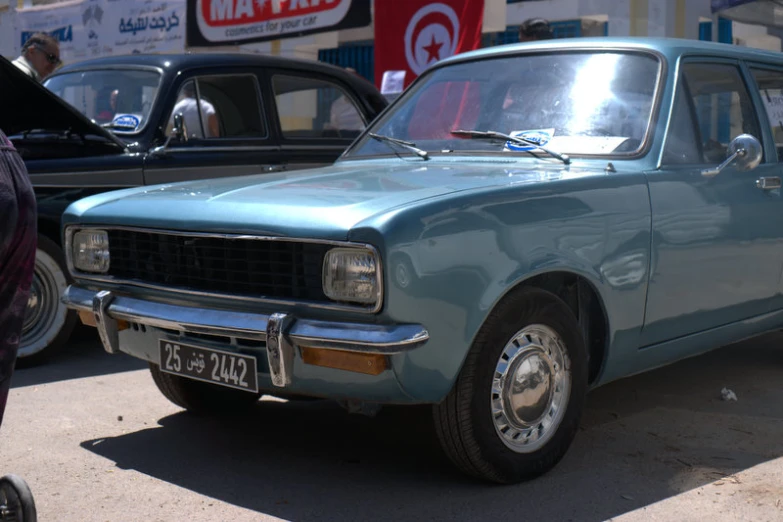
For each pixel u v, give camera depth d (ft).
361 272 9.64
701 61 14.20
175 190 12.42
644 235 12.09
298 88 22.03
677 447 12.71
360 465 11.98
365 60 42.93
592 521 10.16
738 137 13.46
